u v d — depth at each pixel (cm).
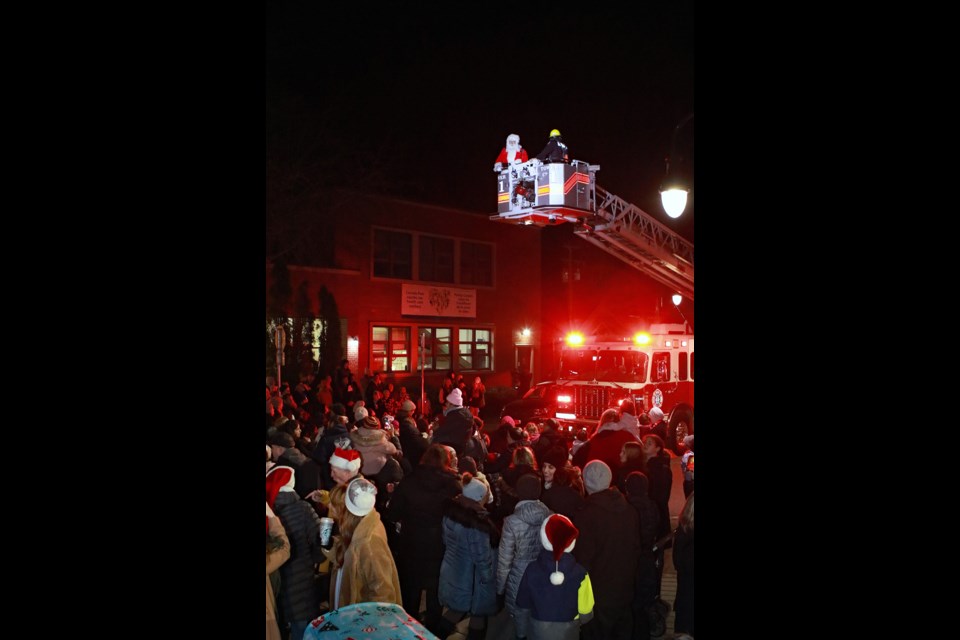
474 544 501
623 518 488
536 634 426
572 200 1140
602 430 855
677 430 1466
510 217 1175
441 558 547
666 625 603
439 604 564
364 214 2342
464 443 799
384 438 718
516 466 664
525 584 431
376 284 2369
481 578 503
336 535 477
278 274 2089
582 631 499
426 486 547
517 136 1186
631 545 490
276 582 444
